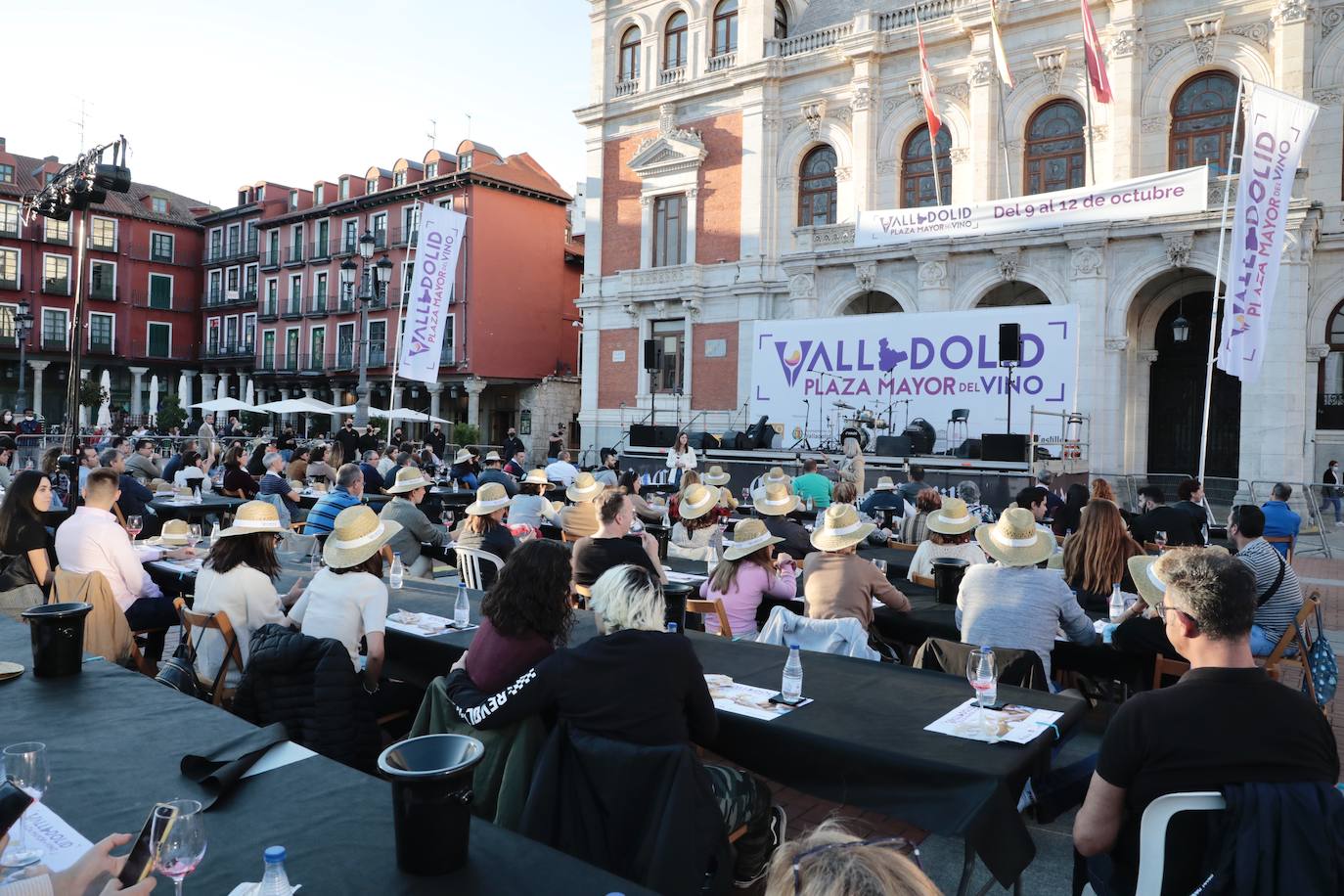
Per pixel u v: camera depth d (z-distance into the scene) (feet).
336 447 52.31
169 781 9.89
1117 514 22.20
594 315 108.78
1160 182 63.31
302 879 7.81
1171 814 8.51
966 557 24.31
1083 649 18.93
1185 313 81.35
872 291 88.63
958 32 82.94
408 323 68.08
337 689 13.52
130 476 38.55
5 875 7.05
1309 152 69.77
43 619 13.41
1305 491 60.44
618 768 10.62
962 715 13.06
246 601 16.93
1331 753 8.61
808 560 19.85
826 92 91.40
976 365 70.38
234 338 176.96
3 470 48.03
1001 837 10.62
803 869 4.64
